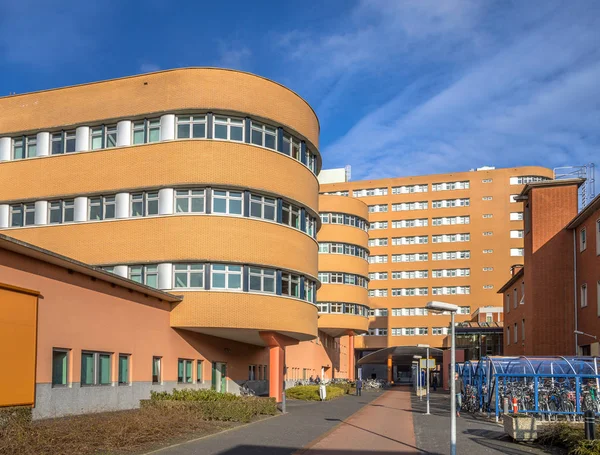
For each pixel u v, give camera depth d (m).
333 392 41.69
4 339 15.95
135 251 26.83
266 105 28.52
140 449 14.38
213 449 14.98
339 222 58.53
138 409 21.81
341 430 20.83
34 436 13.49
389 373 80.00
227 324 26.33
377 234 92.06
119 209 27.41
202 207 26.86
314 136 32.56
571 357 27.19
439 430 21.50
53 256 17.31
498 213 88.06
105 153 27.86
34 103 29.28
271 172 28.33
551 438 17.28
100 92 28.34
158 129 27.61
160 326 25.39
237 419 21.59
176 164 26.88
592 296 32.06
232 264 26.92
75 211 28.06
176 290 26.39
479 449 16.50
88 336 20.11
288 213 29.56
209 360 29.84
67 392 18.78
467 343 62.19
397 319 89.19
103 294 21.16
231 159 27.19
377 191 93.25
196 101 27.23
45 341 17.80
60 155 28.50
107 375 21.44
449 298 87.75
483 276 87.00
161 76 27.64
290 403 35.16
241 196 27.48
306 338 32.91
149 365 24.25
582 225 34.19
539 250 36.38
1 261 16.08
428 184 91.38
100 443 14.16
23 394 16.53
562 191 36.62
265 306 27.42
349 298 57.56
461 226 88.94
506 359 27.52
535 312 35.97
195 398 23.25
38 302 17.55
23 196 28.80
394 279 90.38
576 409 24.25
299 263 29.67
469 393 33.12
